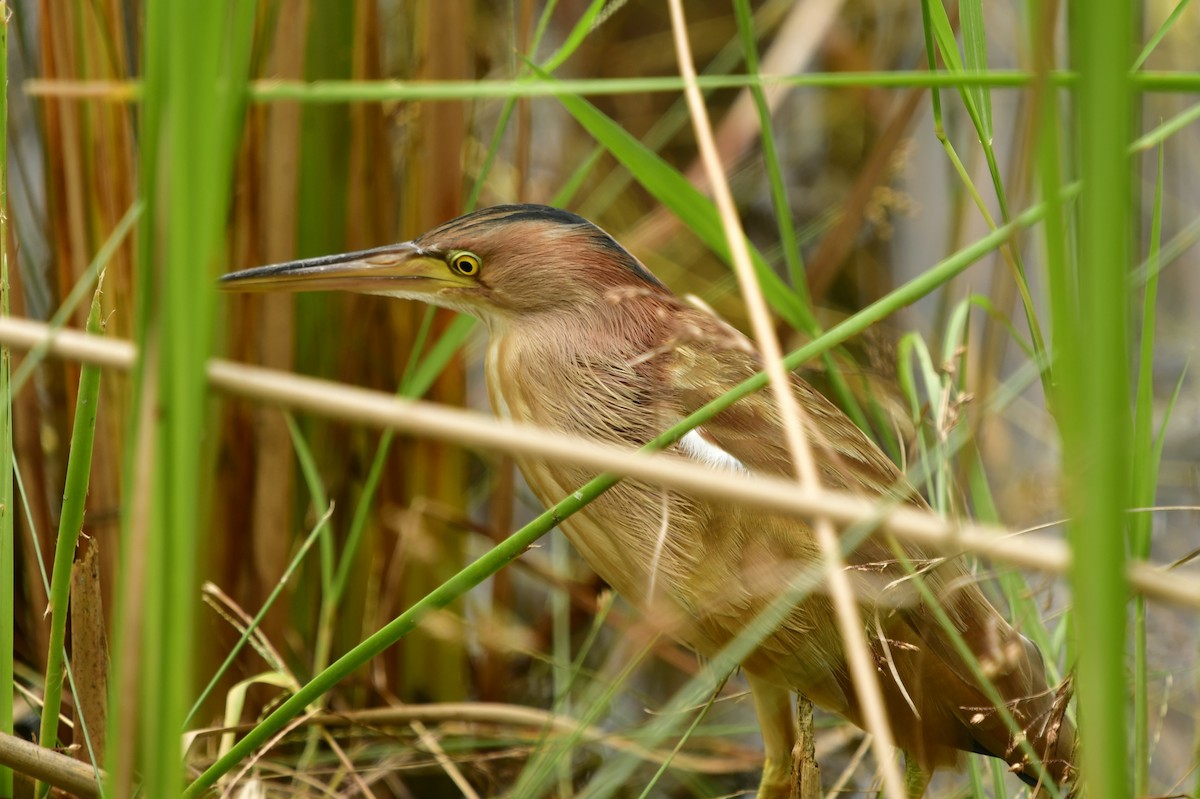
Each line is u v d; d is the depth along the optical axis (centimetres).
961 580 502
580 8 538
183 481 454
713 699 503
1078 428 414
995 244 494
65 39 512
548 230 509
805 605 506
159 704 471
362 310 517
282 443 516
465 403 520
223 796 505
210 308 443
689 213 507
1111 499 411
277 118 513
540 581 528
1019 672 507
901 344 513
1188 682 516
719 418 507
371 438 519
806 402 509
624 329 509
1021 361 533
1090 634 420
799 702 506
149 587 463
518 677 525
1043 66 423
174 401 446
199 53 421
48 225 514
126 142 512
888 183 532
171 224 432
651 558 507
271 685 517
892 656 506
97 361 478
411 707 513
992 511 511
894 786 492
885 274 537
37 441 515
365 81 515
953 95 535
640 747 502
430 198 517
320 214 515
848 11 541
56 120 513
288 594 517
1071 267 502
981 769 512
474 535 527
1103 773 425
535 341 509
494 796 518
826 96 541
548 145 539
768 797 510
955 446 504
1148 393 502
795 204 540
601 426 509
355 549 519
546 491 510
